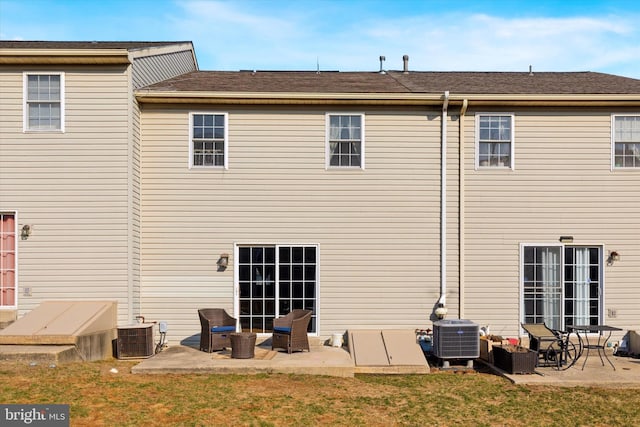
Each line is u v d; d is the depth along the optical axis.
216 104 12.95
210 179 12.94
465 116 13.20
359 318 12.91
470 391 9.50
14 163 12.16
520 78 16.03
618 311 12.98
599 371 10.69
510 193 13.12
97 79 12.22
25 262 12.10
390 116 13.15
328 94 12.82
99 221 12.13
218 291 12.84
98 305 11.71
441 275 12.99
